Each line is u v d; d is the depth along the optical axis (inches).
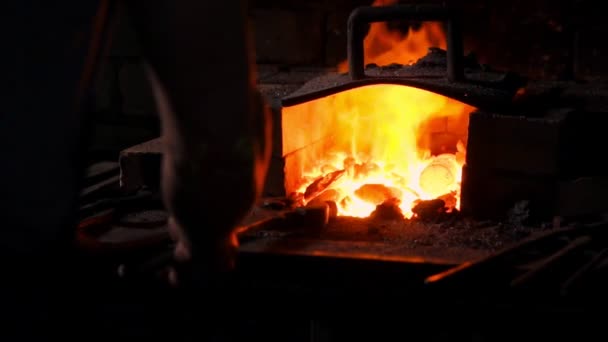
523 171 96.7
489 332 83.4
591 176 97.8
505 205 98.8
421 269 82.1
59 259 63.2
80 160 61.9
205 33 59.1
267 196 105.4
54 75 59.6
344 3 143.0
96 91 132.7
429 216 100.2
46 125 59.6
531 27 136.1
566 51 135.0
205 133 60.2
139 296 85.0
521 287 79.4
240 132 60.8
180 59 59.1
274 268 85.4
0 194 59.7
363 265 83.2
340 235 95.7
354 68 103.8
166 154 63.4
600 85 120.5
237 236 88.4
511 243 90.9
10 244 60.7
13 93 59.2
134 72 130.2
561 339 80.5
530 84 121.2
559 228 91.2
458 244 91.3
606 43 132.7
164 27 58.8
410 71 111.2
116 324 96.3
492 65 139.0
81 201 108.0
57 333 67.6
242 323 102.2
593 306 77.5
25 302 67.2
